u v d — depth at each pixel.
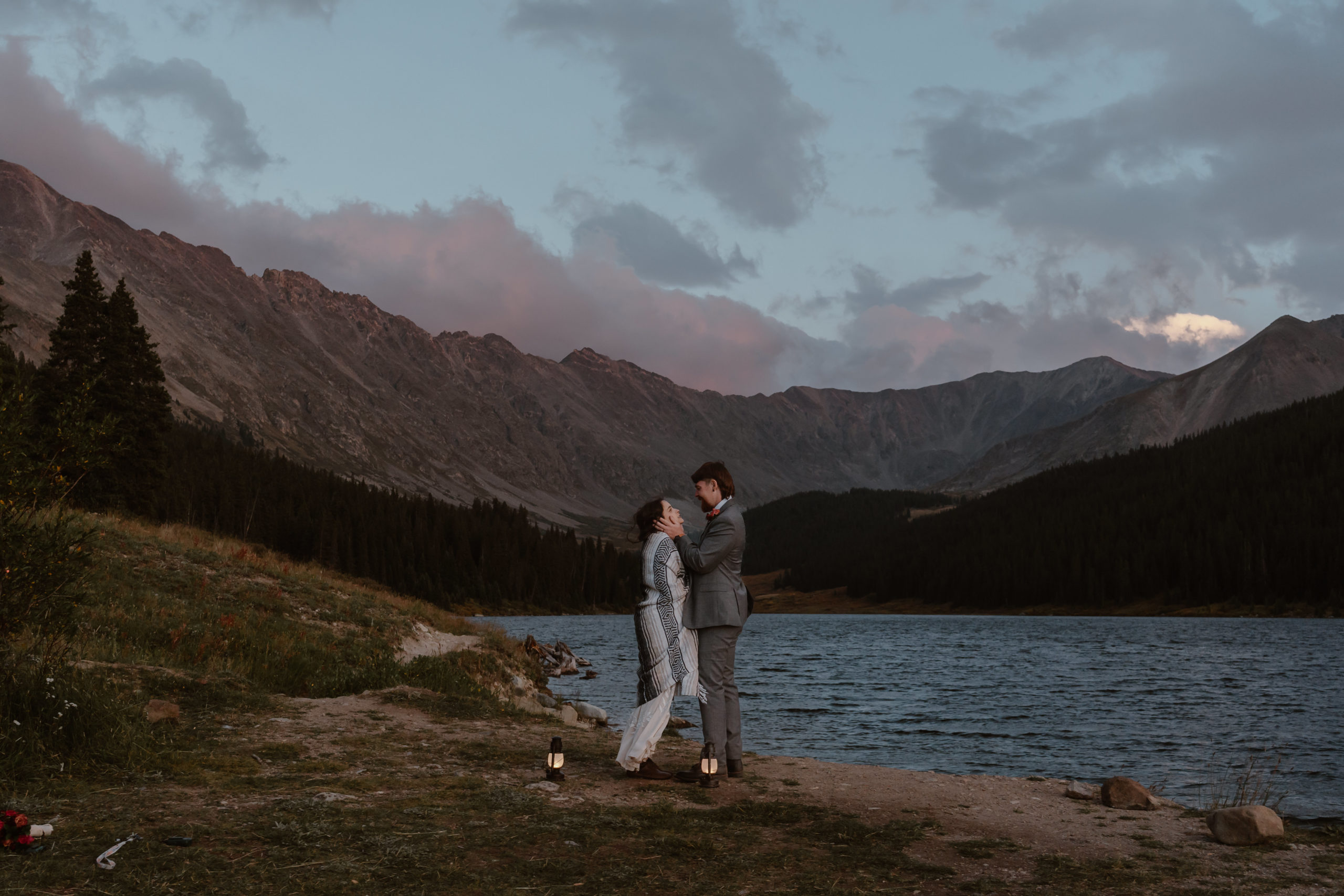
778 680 35.47
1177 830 5.84
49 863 3.73
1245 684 33.19
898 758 17.59
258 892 3.57
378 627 20.14
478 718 10.21
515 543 147.25
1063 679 35.94
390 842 4.36
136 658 10.13
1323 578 128.62
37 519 7.91
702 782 6.47
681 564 6.86
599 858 4.38
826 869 4.44
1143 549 156.12
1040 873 4.57
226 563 21.66
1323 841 5.59
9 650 6.95
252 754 6.82
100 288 41.62
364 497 137.62
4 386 7.89
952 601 179.88
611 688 28.58
